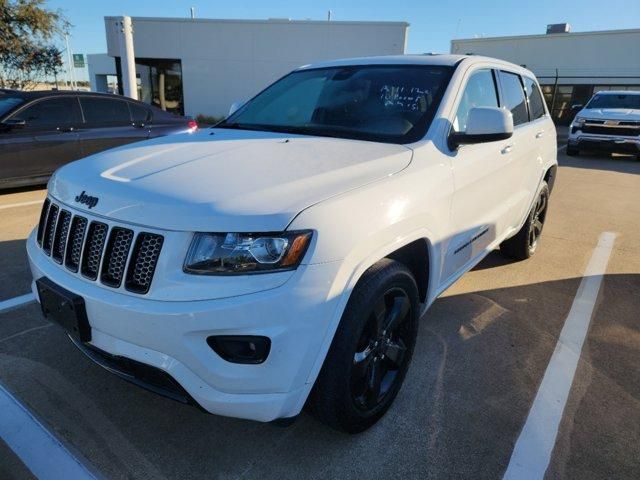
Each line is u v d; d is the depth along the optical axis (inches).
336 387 82.7
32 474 83.7
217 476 85.2
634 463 90.4
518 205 161.2
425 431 96.9
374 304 85.6
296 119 129.3
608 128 512.7
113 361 83.2
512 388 111.4
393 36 837.2
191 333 71.2
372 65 136.6
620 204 304.3
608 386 113.2
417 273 108.3
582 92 991.0
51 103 280.7
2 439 91.0
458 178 110.7
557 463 89.8
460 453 91.6
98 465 86.4
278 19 859.4
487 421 100.3
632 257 203.6
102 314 77.2
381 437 95.1
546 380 114.7
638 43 916.6
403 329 100.4
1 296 147.0
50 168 279.1
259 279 71.2
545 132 184.2
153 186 80.4
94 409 100.3
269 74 888.3
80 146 289.7
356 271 79.6
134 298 74.7
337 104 126.5
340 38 852.6
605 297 161.9
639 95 553.3
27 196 273.1
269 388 74.8
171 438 93.4
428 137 108.6
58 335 126.3
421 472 87.2
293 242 72.1
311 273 73.1
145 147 106.3
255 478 85.0
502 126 105.3
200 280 71.4
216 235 71.5
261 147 103.2
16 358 116.1
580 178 401.4
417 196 94.1
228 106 911.0
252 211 72.7
